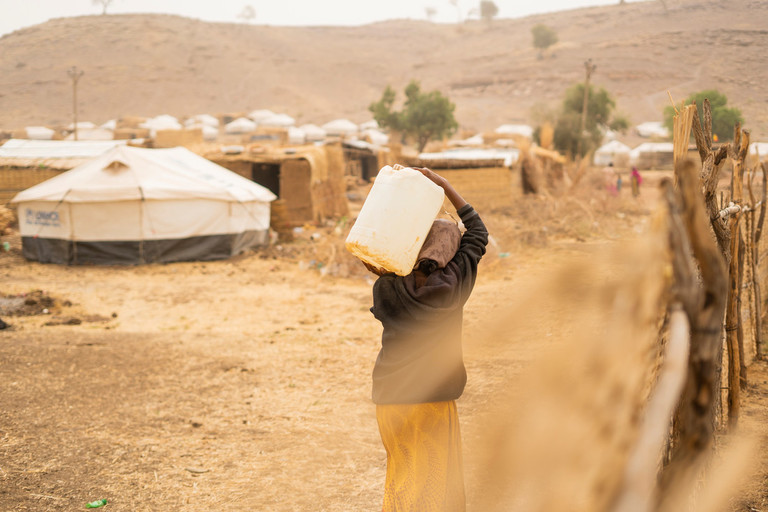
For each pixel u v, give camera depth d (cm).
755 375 614
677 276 70
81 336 886
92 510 407
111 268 1620
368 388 664
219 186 1767
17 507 405
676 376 70
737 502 344
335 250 1573
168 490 437
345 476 458
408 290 251
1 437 517
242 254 1814
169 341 867
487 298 791
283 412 594
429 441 254
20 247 1909
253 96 15988
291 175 2439
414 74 17825
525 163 3203
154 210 1664
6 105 14288
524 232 1730
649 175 3556
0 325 938
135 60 16875
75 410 588
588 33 15588
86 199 1627
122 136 7606
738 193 507
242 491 435
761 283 756
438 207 253
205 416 584
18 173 2464
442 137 7500
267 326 1005
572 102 5478
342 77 17850
